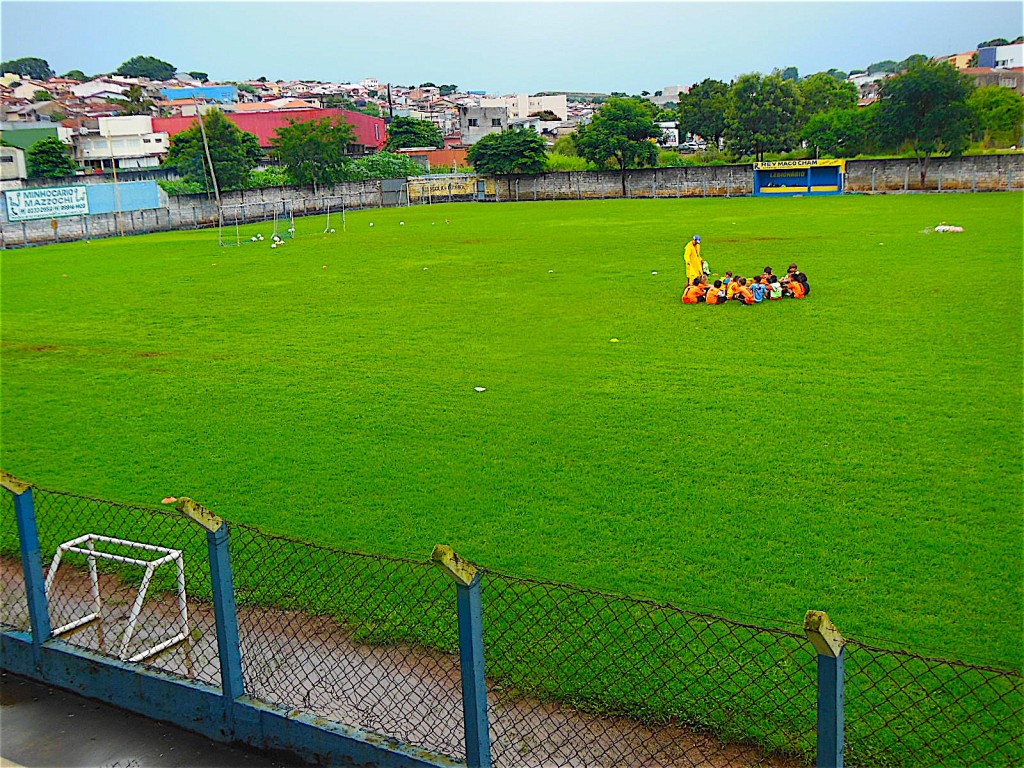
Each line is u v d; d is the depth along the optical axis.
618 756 6.01
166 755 6.29
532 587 8.43
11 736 6.54
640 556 9.13
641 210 55.47
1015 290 22.45
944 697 6.47
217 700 6.39
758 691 6.64
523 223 48.75
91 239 50.75
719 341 18.66
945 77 58.84
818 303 22.03
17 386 17.34
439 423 14.03
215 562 6.09
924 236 34.25
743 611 7.92
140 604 7.23
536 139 72.81
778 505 10.34
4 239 46.97
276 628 7.88
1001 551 8.99
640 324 20.61
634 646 7.14
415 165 80.25
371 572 8.86
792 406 14.13
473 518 10.30
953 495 10.47
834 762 4.51
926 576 8.52
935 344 17.67
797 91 78.06
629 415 14.02
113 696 6.92
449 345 19.36
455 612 7.96
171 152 69.62
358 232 46.94
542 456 12.35
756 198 62.28
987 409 13.62
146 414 15.20
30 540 7.09
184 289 28.80
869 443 12.34
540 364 17.45
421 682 6.92
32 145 72.94
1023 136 65.56
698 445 12.52
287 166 70.94
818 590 8.30
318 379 17.05
